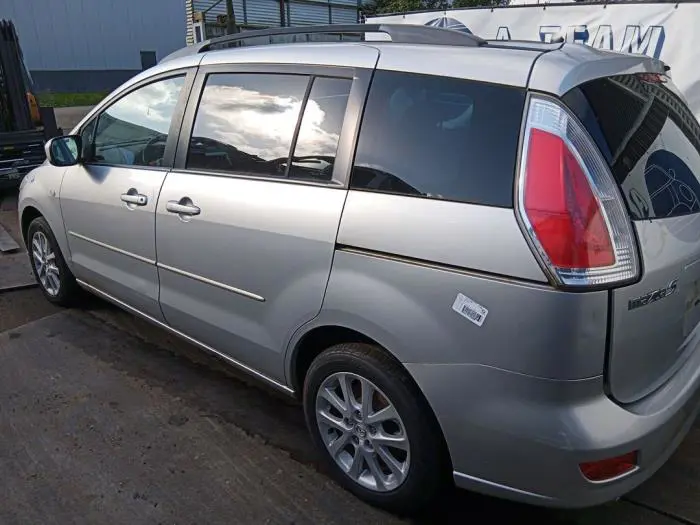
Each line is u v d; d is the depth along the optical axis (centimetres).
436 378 204
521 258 184
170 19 2981
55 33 2702
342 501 249
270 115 267
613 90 206
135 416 310
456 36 235
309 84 255
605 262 180
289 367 262
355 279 221
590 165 184
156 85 331
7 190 970
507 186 191
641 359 198
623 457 190
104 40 2828
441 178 206
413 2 2169
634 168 198
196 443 288
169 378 349
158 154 320
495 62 207
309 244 237
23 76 989
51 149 369
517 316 184
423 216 205
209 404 322
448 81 213
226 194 274
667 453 211
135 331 412
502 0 1817
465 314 194
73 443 288
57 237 414
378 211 217
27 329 415
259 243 257
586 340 180
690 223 214
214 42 325
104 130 362
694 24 562
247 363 290
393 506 237
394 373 218
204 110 298
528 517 241
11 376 351
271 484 260
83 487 258
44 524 238
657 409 200
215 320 294
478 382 195
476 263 191
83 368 360
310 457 278
